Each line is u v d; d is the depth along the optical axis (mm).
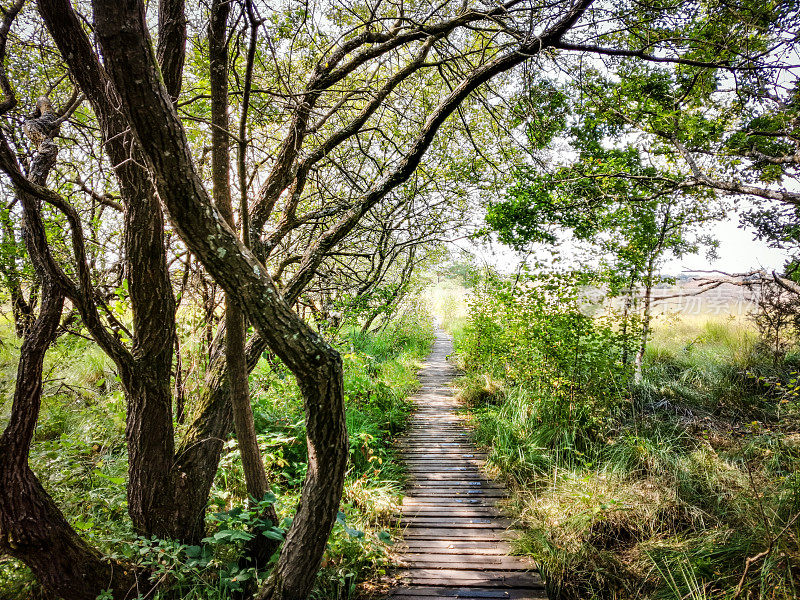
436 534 3549
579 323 4984
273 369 5199
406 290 10234
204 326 4254
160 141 1440
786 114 4039
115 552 2330
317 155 3455
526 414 5387
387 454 5098
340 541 3084
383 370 7492
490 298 7477
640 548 3240
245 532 2338
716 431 5004
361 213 3277
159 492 2422
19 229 3889
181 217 1571
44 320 1980
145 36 1364
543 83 4133
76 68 2023
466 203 7043
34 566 1989
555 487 3988
